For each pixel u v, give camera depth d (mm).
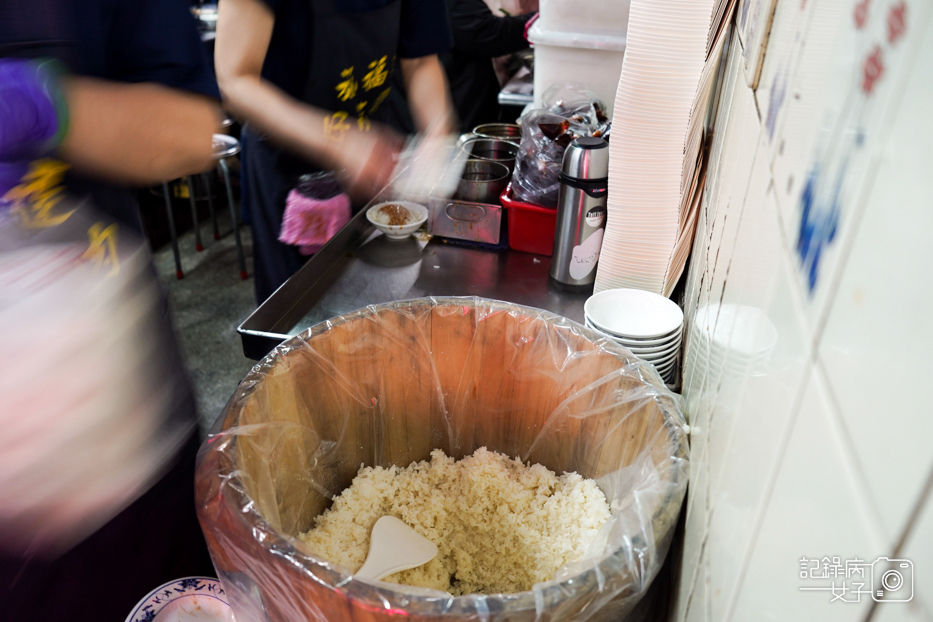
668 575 647
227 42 1196
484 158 1398
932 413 167
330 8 1373
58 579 834
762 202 441
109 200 842
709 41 817
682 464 554
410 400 849
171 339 977
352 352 771
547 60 1517
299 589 477
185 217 3252
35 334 647
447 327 795
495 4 2771
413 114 1651
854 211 247
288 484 729
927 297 177
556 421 807
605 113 1445
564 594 451
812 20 364
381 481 840
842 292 248
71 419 701
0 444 654
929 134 187
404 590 454
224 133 2691
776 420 328
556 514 763
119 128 722
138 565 957
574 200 1063
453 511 810
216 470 554
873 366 209
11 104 606
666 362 841
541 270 1233
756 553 332
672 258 948
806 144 341
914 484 173
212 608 713
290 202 1624
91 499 764
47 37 690
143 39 820
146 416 848
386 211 1349
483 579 769
